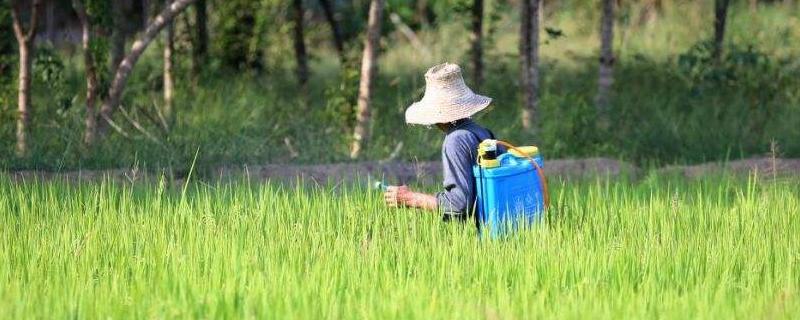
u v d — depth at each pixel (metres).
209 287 10.96
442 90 12.56
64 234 12.75
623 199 15.77
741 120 26.61
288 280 11.00
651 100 29.33
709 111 27.91
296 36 32.41
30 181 18.33
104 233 13.26
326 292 10.74
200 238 12.66
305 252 12.29
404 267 11.81
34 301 10.54
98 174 19.22
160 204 14.90
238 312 10.42
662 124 26.20
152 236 12.94
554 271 11.54
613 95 28.48
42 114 24.73
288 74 35.03
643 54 35.19
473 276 11.58
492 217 12.39
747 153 25.14
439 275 11.41
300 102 29.36
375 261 11.78
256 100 28.44
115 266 12.05
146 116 23.92
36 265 11.80
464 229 12.44
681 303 10.71
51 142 21.53
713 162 23.19
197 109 27.42
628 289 11.09
